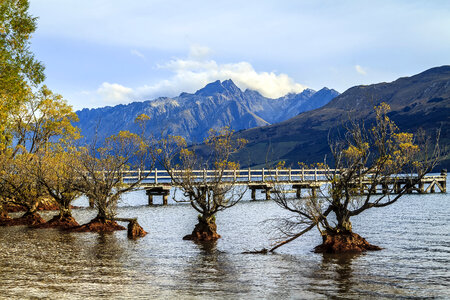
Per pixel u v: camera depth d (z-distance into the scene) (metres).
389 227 30.64
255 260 19.62
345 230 21.69
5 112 27.78
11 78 25.05
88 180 29.72
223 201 26.11
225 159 25.72
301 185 56.22
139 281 15.64
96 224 29.27
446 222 33.25
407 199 56.09
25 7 26.11
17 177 32.09
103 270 17.39
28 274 16.48
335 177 21.36
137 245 23.55
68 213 32.03
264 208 45.81
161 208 46.72
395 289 14.77
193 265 18.53
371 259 19.58
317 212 22.03
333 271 17.39
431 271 17.34
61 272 16.92
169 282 15.55
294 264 18.70
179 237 26.52
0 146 31.16
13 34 26.00
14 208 42.81
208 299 13.44
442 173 69.81
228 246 23.38
